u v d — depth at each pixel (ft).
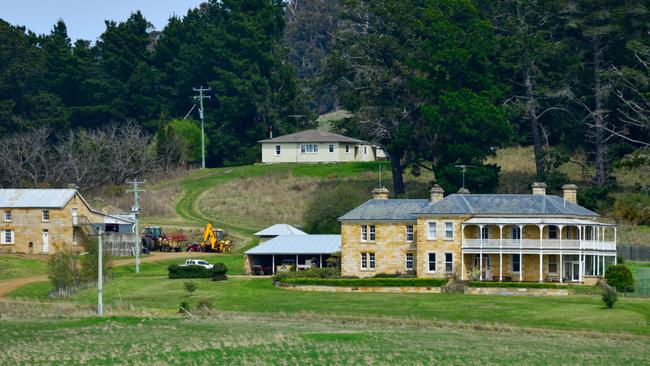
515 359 582.35
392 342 626.23
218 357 581.94
